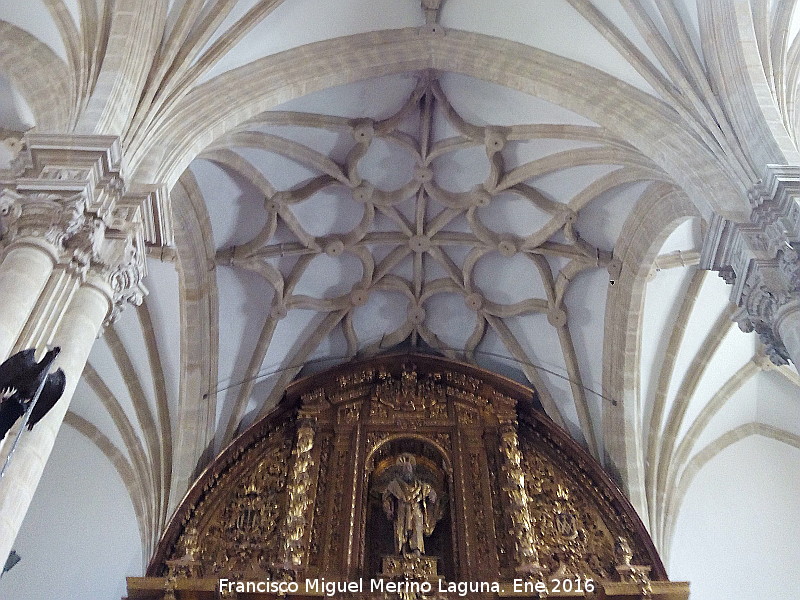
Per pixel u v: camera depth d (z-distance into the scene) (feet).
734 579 50.06
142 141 31.81
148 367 50.06
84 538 46.96
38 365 20.70
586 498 48.06
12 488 21.88
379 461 50.26
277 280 51.72
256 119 42.86
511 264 53.31
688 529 51.08
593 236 49.78
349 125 47.14
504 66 42.86
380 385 53.42
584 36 40.32
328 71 42.29
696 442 53.31
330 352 56.03
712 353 50.67
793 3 34.45
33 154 27.53
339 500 46.88
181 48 35.53
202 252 48.73
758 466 54.29
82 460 49.62
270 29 39.99
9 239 25.43
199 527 45.47
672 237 46.03
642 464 49.49
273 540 45.03
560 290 51.85
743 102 32.37
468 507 46.34
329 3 40.96
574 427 52.90
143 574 45.62
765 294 27.58
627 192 46.24
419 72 45.50
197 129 35.45
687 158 33.96
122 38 32.68
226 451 48.57
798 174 28.07
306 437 49.60
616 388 50.72
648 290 49.34
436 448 50.24
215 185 46.88
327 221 51.83
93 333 25.70
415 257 53.83
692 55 35.24
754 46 33.24
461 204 50.90
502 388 53.06
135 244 28.12
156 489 48.03
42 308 24.40
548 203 49.34
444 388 53.47
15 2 33.47
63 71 32.89
